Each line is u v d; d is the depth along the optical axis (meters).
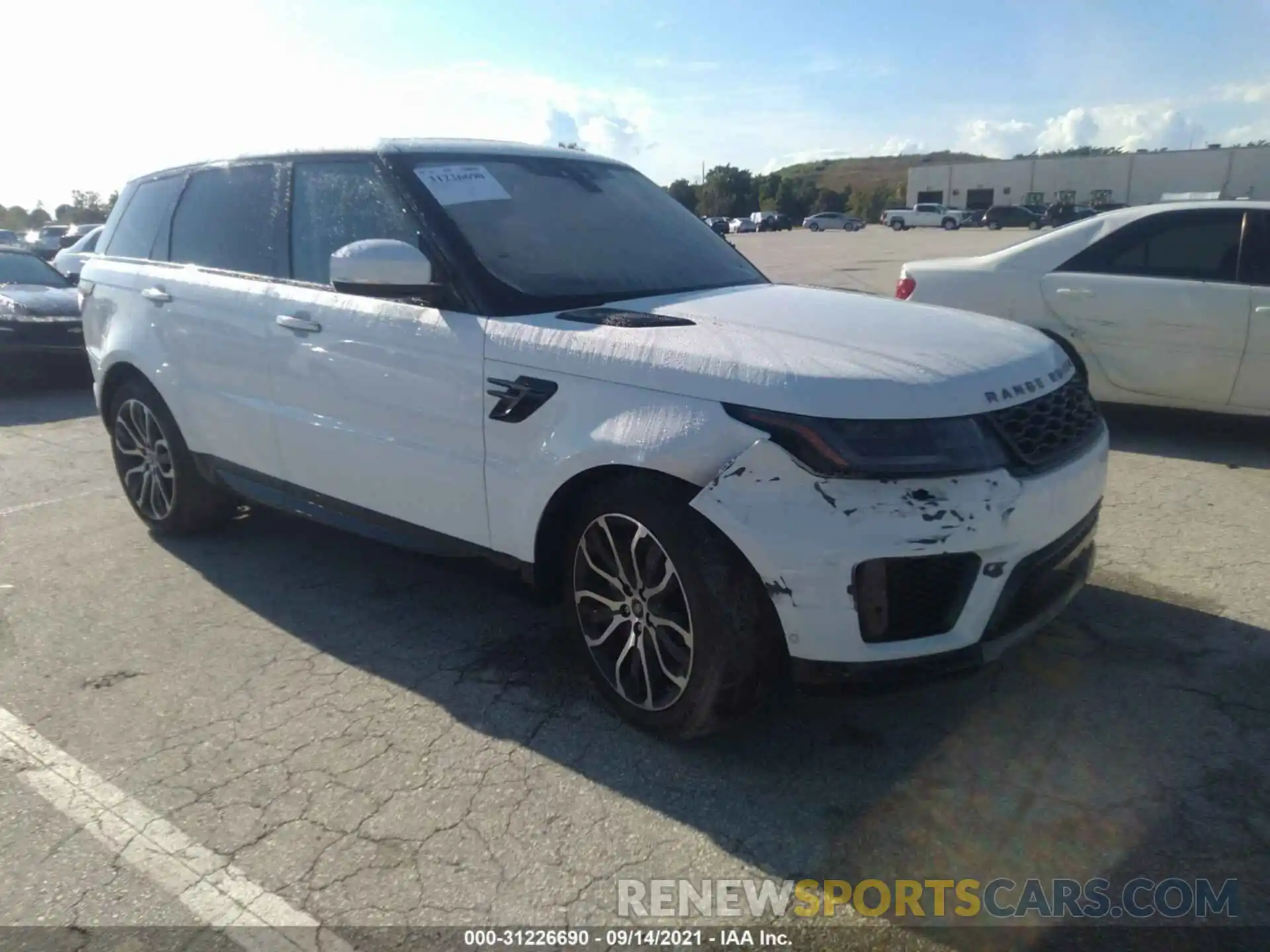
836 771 2.98
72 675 3.67
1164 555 4.59
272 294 4.11
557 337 3.17
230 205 4.50
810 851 2.64
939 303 7.13
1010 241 39.38
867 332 3.15
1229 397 6.32
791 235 58.97
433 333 3.47
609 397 2.99
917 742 3.12
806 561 2.64
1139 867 2.55
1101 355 6.63
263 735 3.24
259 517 5.46
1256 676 3.46
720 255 4.34
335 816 2.81
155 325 4.70
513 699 3.43
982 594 2.75
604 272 3.78
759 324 3.21
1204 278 6.30
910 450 2.66
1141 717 3.22
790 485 2.65
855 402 2.68
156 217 4.98
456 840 2.70
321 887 2.54
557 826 2.75
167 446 4.86
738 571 2.77
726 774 2.97
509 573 3.43
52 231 31.81
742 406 2.74
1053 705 3.30
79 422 8.24
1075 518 3.02
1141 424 7.10
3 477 6.41
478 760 3.07
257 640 3.94
